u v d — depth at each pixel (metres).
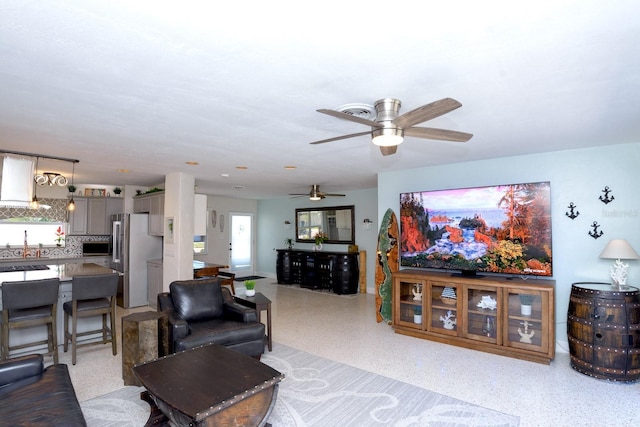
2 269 4.87
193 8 1.40
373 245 7.88
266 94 2.32
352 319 5.57
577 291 3.57
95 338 4.41
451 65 1.91
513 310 3.96
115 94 2.32
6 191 3.97
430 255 4.93
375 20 1.48
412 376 3.43
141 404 2.89
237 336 3.55
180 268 5.54
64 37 1.63
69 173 5.63
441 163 4.83
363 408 2.83
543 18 1.47
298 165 4.93
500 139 3.53
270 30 1.56
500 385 3.24
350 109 2.57
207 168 5.18
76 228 7.29
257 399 2.21
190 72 2.00
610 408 2.83
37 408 1.92
